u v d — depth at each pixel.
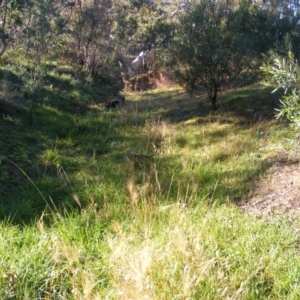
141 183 5.27
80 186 5.11
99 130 9.07
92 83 17.27
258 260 3.18
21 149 6.68
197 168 5.62
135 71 23.50
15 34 12.37
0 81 9.91
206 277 2.88
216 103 10.60
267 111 9.05
